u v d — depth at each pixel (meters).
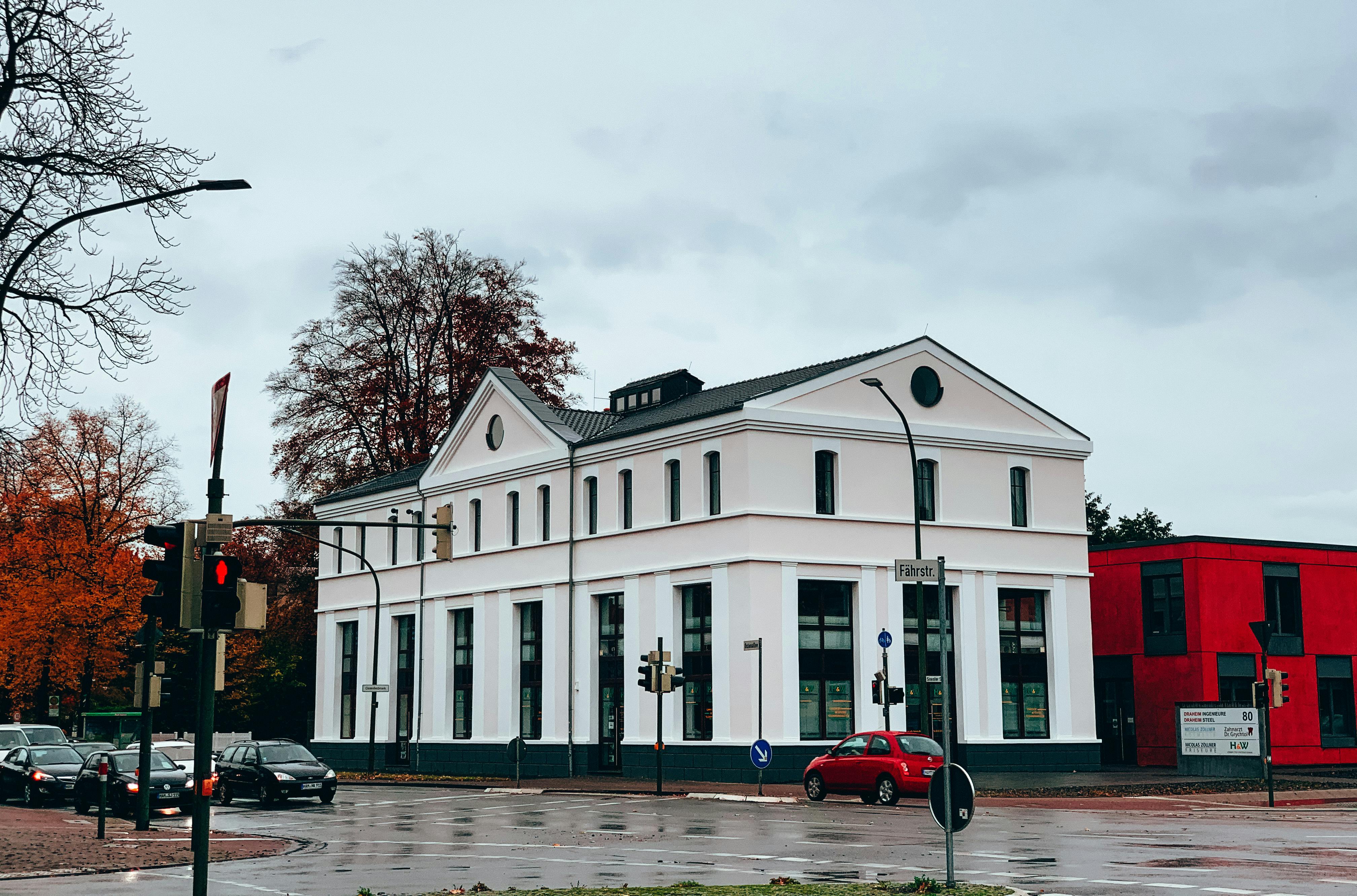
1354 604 52.84
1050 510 47.34
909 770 31.95
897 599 43.75
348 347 61.56
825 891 15.02
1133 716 51.47
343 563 60.84
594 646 47.06
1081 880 16.83
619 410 54.97
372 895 16.05
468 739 52.59
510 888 16.73
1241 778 40.88
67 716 62.66
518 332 62.91
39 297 20.28
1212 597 49.53
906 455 44.56
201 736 13.52
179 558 14.23
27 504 55.09
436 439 61.12
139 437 58.38
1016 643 46.09
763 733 40.62
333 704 60.25
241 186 17.62
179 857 21.42
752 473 41.59
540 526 50.09
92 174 20.31
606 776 45.50
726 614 41.78
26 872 19.45
